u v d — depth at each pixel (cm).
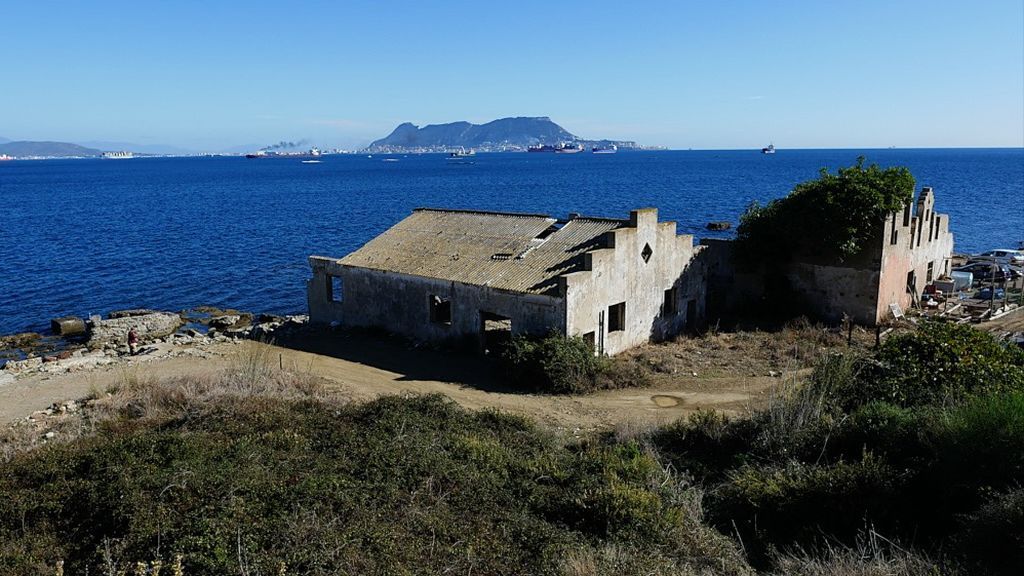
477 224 3488
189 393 2261
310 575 1076
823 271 3456
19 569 1148
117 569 1102
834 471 1505
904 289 3634
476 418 2000
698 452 1903
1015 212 9188
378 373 2802
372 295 3394
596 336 2834
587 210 10025
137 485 1340
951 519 1352
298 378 2567
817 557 1273
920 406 1820
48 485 1427
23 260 6316
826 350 2905
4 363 3469
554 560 1180
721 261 3806
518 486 1520
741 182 15825
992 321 3428
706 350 3016
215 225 8781
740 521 1477
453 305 3044
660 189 13975
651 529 1342
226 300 4991
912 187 3441
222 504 1268
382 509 1316
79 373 2936
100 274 5759
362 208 10831
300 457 1543
